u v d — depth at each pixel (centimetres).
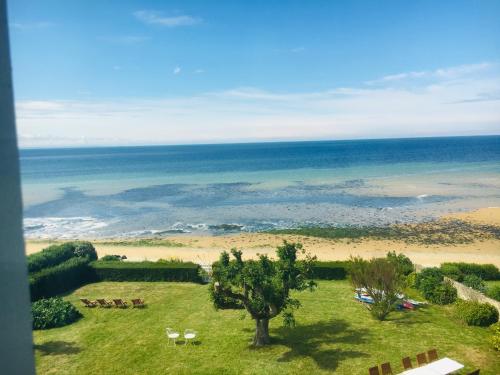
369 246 4869
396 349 2009
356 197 8338
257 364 1900
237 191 9906
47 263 3447
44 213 7825
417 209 6919
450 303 2645
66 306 2522
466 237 5141
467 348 2005
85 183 12681
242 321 2438
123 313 2633
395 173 12469
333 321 2397
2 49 304
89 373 1866
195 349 2077
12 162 311
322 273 3366
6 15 308
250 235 5647
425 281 2800
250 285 2017
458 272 3122
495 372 1778
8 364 312
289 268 1984
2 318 306
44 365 1947
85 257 3603
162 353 2042
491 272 3381
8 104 309
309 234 5503
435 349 1925
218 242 5341
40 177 15112
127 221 6919
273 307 1997
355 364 1873
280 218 6662
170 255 4697
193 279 3366
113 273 3441
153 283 3356
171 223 6650
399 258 3319
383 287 2356
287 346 2077
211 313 2586
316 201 8081
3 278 306
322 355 1967
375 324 2339
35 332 2339
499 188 8888
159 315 2578
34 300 2866
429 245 4844
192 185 11381
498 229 5459
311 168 15388
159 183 12106
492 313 2273
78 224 6794
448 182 10012
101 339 2228
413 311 2539
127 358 1998
